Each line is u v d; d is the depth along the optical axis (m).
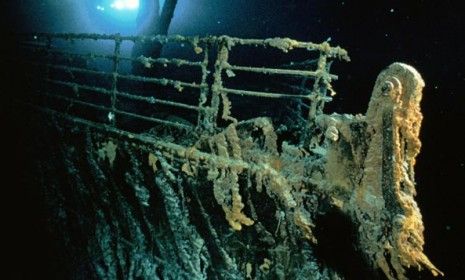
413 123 2.47
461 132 16.20
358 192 2.66
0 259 6.45
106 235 4.82
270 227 3.16
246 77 13.55
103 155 4.52
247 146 3.21
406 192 2.53
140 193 4.12
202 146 3.47
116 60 4.48
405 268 2.53
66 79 7.76
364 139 2.62
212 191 3.44
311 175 2.88
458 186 11.74
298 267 3.06
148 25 8.91
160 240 4.10
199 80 13.76
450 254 8.26
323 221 2.84
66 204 5.43
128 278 4.62
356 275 2.79
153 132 4.18
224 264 3.55
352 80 19.86
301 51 20.67
